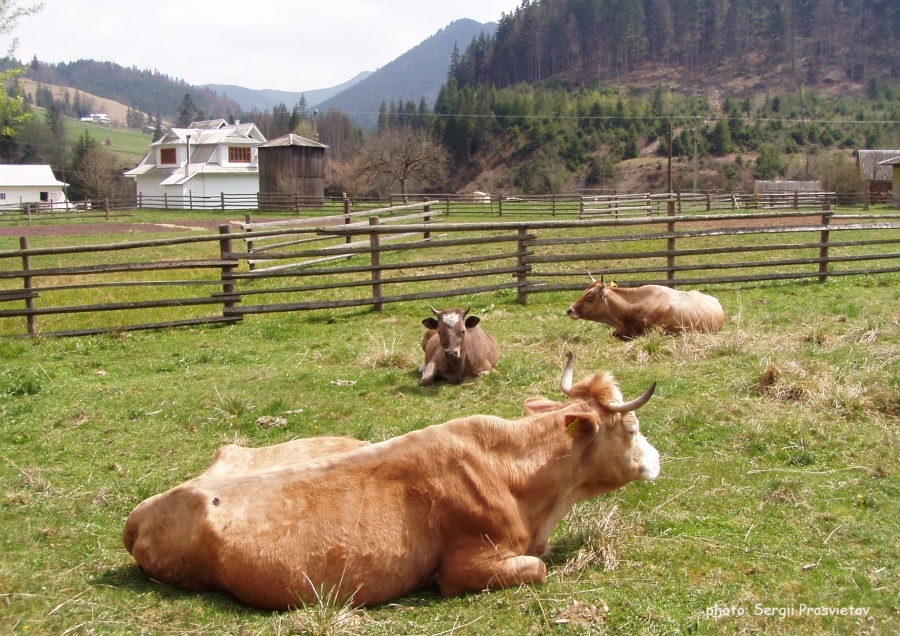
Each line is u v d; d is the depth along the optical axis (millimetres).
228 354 10719
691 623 4309
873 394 7664
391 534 4375
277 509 4320
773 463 6586
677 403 7949
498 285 13828
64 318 13516
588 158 100562
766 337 10227
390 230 13430
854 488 6043
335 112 134375
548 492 4855
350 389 8969
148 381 9453
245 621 4141
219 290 16328
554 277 16156
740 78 154875
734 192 49188
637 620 4332
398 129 105562
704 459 6656
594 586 4680
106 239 31016
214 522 4273
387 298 13508
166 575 4469
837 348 9445
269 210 54906
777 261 14828
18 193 80875
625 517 5512
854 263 16391
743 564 4988
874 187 57844
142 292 16234
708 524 5535
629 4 170250
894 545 5188
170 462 6789
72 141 113438
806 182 65250
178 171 70438
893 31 160750
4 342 11453
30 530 5363
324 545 4258
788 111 119438
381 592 4387
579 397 5062
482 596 4508
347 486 4438
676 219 14484
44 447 7121
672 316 10781
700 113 117562
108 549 5094
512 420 4914
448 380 9289
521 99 113250
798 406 7707
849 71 150750
